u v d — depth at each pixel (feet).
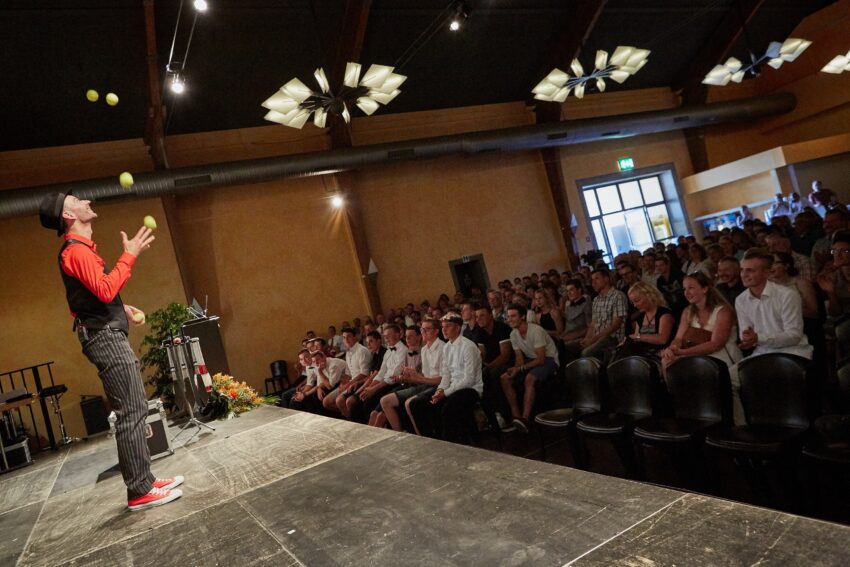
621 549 4.36
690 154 53.52
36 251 31.89
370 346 22.38
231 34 31.78
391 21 34.94
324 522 6.27
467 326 20.44
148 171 33.45
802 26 48.73
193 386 15.92
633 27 43.04
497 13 37.32
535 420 12.84
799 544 3.92
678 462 9.86
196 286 36.29
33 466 17.21
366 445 9.44
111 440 19.84
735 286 14.84
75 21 27.89
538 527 5.05
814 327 12.16
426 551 5.02
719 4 43.93
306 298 38.93
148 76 30.60
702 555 4.04
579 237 48.75
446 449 8.21
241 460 10.22
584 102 48.88
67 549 7.23
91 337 8.18
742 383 9.50
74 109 31.63
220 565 5.71
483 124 45.50
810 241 20.85
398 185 43.21
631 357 11.61
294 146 39.40
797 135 51.70
